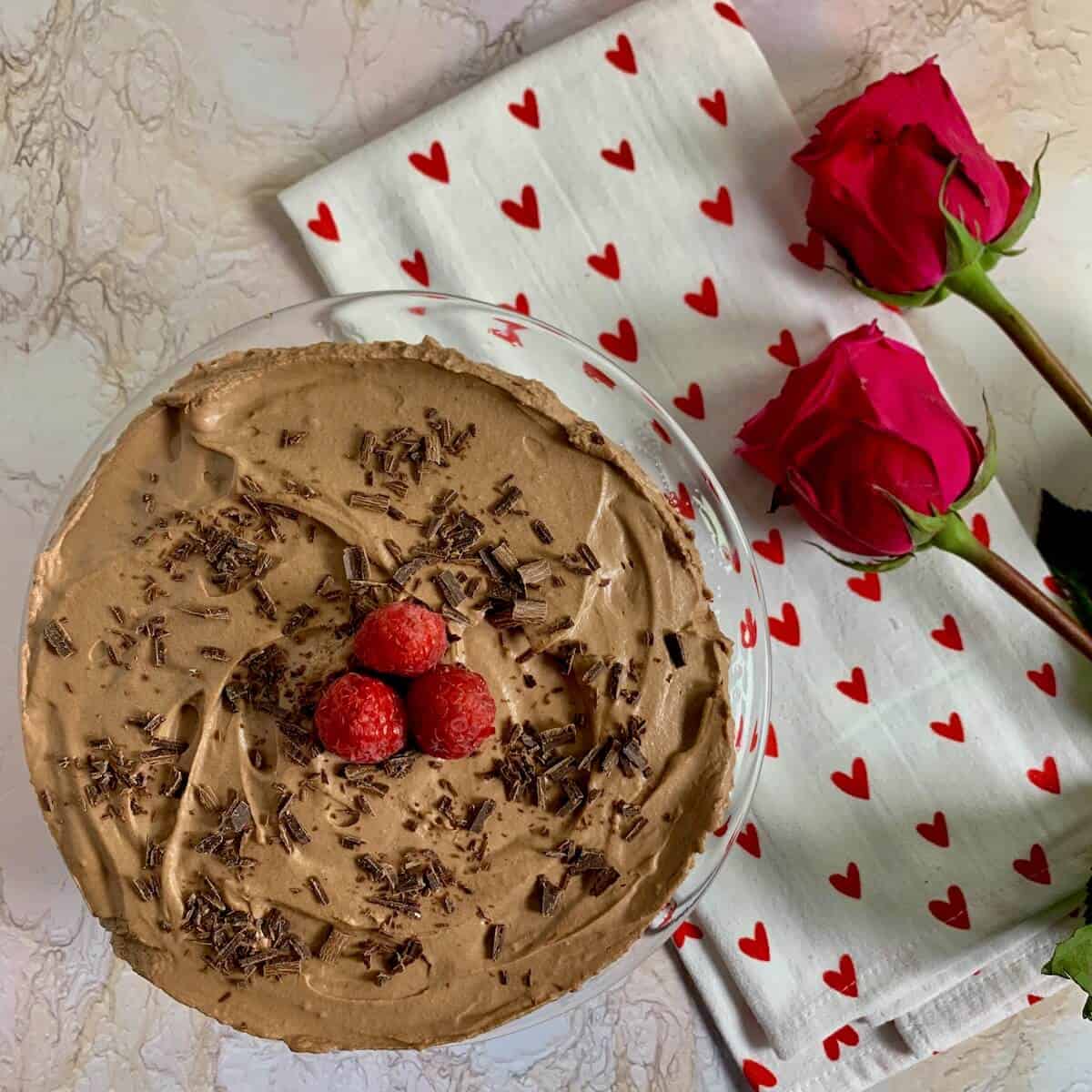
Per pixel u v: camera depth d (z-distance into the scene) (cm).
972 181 42
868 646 48
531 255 48
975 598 47
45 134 49
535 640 41
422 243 48
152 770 41
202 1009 41
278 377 42
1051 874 47
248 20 49
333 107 49
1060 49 48
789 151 47
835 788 48
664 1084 49
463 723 38
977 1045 50
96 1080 48
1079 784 47
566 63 47
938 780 47
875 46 48
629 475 42
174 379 45
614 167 48
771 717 48
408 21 49
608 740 41
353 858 41
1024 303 48
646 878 41
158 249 49
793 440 44
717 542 45
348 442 42
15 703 49
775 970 48
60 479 49
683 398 48
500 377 42
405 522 41
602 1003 49
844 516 44
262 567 41
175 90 49
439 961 41
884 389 43
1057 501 48
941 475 43
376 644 38
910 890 47
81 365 49
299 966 41
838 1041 48
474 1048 49
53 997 48
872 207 43
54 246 49
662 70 47
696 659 42
